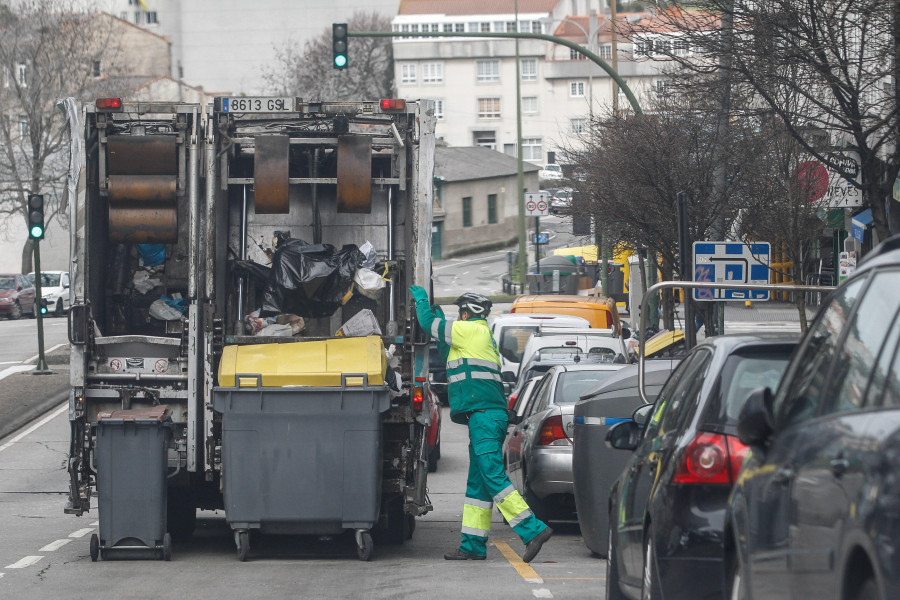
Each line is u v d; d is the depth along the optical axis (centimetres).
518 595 3325
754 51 5538
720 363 2298
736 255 6344
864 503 1347
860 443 1415
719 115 6631
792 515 1625
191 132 4109
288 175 4175
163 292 4450
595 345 7762
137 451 3928
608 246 11550
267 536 4659
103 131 4122
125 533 3962
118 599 3294
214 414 4031
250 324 4300
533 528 3909
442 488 6531
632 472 2697
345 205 4222
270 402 3831
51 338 15688
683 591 2161
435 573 3741
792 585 1609
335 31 8756
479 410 3984
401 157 4256
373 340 3956
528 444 4884
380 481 3934
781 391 1905
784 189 7594
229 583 3541
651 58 7038
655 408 2828
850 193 7338
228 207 4488
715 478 2172
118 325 4428
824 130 6091
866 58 5500
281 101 4200
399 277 4412
